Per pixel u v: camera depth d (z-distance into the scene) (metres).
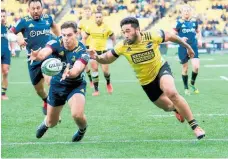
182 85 37.25
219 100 28.94
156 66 17.62
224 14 84.50
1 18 29.06
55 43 16.69
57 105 17.47
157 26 83.50
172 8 86.12
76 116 16.98
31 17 23.00
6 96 31.06
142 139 18.45
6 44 29.69
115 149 16.78
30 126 21.42
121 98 30.30
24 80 41.72
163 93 18.34
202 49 70.62
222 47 70.81
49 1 86.75
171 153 16.08
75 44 16.70
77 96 17.06
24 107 27.05
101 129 20.53
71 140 18.42
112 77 43.75
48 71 16.31
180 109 17.45
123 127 20.92
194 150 16.45
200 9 86.00
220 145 17.17
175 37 17.73
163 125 21.23
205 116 23.39
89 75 36.56
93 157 15.71
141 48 17.28
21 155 16.08
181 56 31.70
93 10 85.38
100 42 33.75
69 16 85.69
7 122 22.33
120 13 85.62
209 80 40.22
